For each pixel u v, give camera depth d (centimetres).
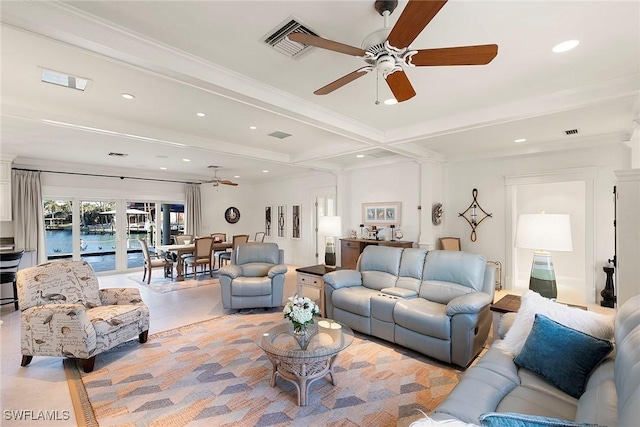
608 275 442
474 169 591
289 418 206
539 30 203
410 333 296
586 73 264
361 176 713
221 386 244
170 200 816
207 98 309
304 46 224
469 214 597
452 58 182
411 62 186
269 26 201
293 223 884
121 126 382
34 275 296
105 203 716
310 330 263
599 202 461
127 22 197
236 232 965
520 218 261
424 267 349
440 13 186
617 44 219
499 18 191
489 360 193
